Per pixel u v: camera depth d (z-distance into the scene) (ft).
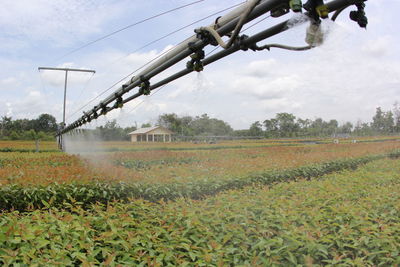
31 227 8.92
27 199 16.39
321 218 10.55
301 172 27.76
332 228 9.98
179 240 9.40
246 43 6.49
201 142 111.34
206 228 10.00
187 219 10.59
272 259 8.26
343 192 15.23
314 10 4.57
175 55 8.74
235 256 8.73
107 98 17.63
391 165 29.22
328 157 35.68
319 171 30.25
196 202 13.39
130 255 8.87
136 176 19.25
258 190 16.22
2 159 44.11
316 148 69.41
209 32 6.90
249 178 22.45
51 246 8.23
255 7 5.26
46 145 101.91
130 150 68.28
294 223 10.26
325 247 8.70
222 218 11.06
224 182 20.79
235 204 12.28
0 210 16.07
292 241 8.73
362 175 21.89
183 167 25.22
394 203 12.55
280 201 12.77
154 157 47.19
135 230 10.21
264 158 34.42
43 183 16.78
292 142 116.06
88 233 9.76
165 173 21.36
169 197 18.31
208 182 19.84
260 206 12.51
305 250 8.74
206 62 8.13
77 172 19.77
